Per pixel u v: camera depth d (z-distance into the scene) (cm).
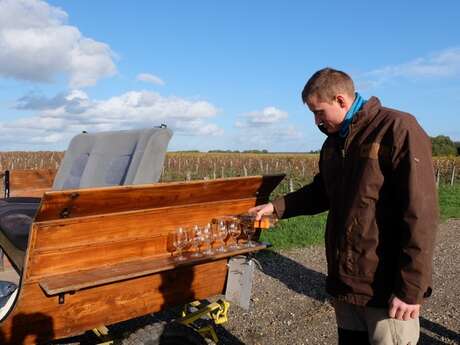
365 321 262
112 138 430
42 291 235
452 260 838
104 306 256
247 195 323
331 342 482
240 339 480
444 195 1834
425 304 602
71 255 245
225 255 297
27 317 232
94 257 255
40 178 561
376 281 241
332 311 566
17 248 325
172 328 297
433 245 224
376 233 239
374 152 237
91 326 253
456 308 588
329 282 265
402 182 226
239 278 308
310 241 934
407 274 223
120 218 257
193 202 289
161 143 366
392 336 244
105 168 414
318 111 256
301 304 589
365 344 269
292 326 519
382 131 237
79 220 239
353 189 244
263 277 700
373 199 239
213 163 4266
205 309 343
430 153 234
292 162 4406
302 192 318
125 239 266
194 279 298
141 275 255
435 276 734
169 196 267
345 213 248
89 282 233
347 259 248
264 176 313
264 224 305
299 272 732
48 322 238
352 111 252
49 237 232
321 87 249
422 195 222
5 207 437
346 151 252
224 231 312
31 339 235
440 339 496
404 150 228
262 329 508
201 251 302
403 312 226
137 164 359
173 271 284
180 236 291
